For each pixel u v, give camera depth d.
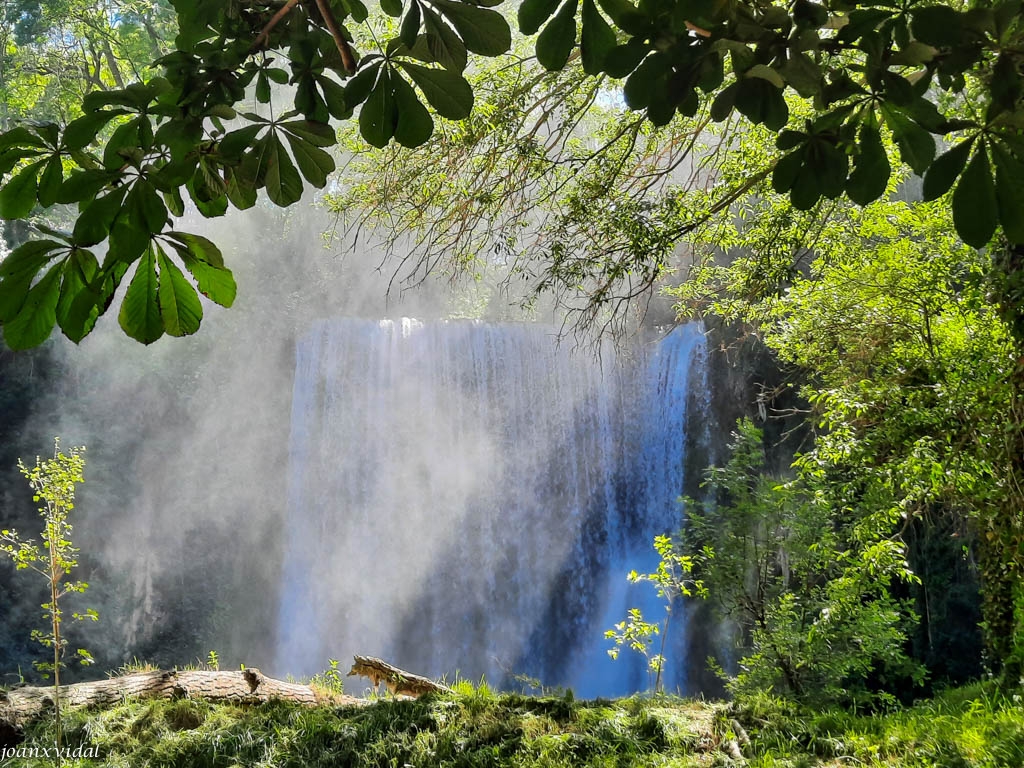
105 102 1.50
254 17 1.68
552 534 21.69
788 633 9.20
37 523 19.48
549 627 21.39
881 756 5.86
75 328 1.47
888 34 1.49
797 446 18.00
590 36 1.44
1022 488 7.05
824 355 9.01
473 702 6.75
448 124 7.54
